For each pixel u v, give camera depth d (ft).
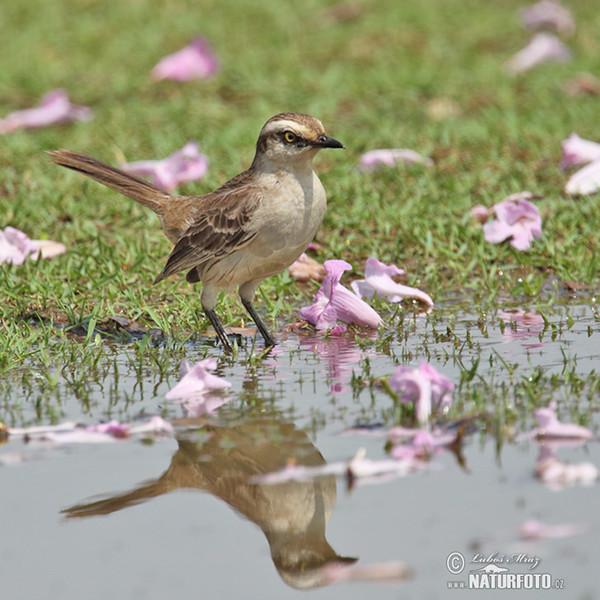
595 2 100.99
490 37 90.79
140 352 33.94
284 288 41.22
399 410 27.17
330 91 75.20
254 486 23.67
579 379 28.96
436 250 44.88
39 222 48.96
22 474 24.50
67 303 39.09
